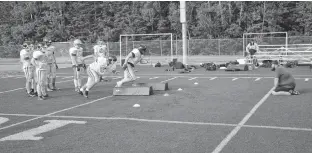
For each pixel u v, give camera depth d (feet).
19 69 87.45
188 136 19.12
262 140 17.90
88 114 26.21
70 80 54.03
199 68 71.15
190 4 156.15
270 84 41.22
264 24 147.13
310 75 50.06
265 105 27.63
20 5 183.42
